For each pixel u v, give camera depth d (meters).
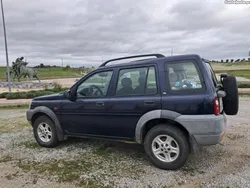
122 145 4.30
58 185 2.83
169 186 2.73
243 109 7.71
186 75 3.04
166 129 3.10
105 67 3.71
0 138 4.97
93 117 3.71
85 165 3.41
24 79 31.44
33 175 3.12
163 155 3.21
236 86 3.34
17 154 3.94
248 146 4.03
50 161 3.59
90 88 3.82
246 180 2.82
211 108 2.85
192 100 2.92
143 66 3.35
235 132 4.92
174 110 3.02
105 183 2.85
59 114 4.08
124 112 3.38
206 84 2.92
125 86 3.47
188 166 3.26
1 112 8.93
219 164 3.31
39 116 4.39
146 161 3.51
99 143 4.45
